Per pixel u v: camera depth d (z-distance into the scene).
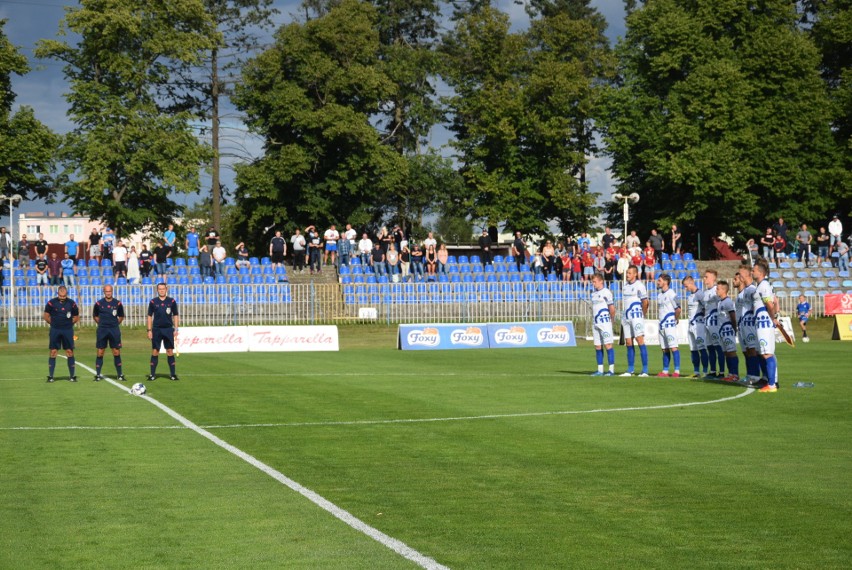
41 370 25.58
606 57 66.69
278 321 41.53
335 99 58.56
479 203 63.59
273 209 58.44
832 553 7.62
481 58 63.03
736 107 58.03
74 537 8.22
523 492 9.85
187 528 8.48
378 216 66.31
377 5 68.06
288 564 7.38
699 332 22.34
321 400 18.09
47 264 43.50
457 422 14.95
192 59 53.78
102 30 52.28
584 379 22.30
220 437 13.53
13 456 12.07
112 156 51.75
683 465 11.26
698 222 62.94
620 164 63.25
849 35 61.75
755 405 16.91
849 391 19.11
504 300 44.16
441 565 7.32
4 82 52.25
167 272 46.66
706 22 59.91
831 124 63.22
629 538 8.08
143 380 22.45
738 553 7.62
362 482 10.38
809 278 51.50
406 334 35.81
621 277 47.09
